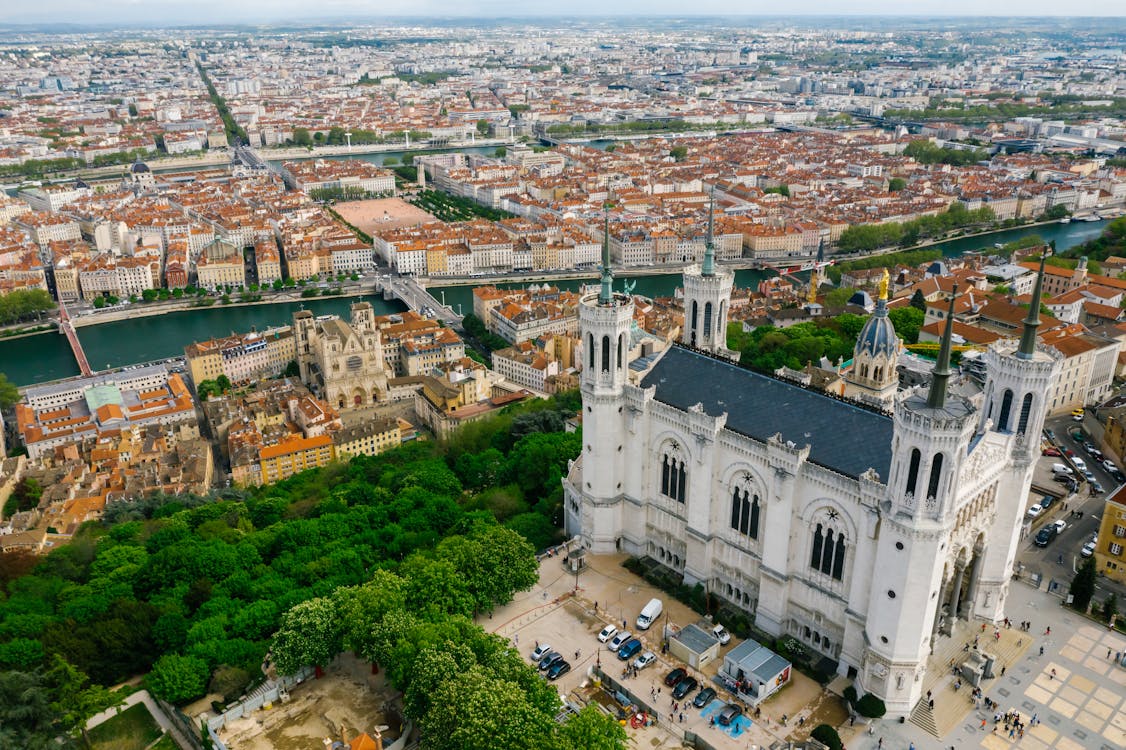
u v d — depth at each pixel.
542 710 188.50
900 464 183.75
